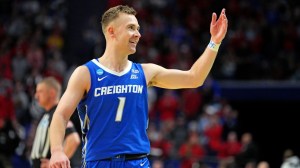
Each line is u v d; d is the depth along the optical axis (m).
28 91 33.28
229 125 31.75
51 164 8.12
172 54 38.75
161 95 35.81
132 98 8.83
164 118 32.97
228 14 45.09
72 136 12.98
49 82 13.80
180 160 28.12
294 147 39.81
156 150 26.98
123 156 8.59
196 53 40.75
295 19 44.66
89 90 8.73
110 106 8.70
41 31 40.91
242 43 41.25
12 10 43.66
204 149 30.16
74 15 37.53
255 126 39.69
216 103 33.12
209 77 35.00
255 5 45.84
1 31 41.59
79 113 8.95
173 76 9.25
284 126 39.66
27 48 38.56
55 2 42.62
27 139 28.78
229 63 39.22
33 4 43.44
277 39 42.59
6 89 32.72
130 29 8.87
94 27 37.22
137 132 8.80
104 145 8.62
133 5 43.12
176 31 42.44
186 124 32.00
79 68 8.81
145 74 9.09
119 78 8.83
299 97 36.88
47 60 37.47
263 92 37.09
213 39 9.09
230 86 37.28
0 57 37.38
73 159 14.42
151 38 40.78
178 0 45.75
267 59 41.41
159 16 43.78
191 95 33.56
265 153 40.06
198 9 45.53
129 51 8.89
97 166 8.62
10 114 31.81
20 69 36.31
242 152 28.42
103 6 37.25
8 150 22.97
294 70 39.56
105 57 8.98
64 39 39.19
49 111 13.79
